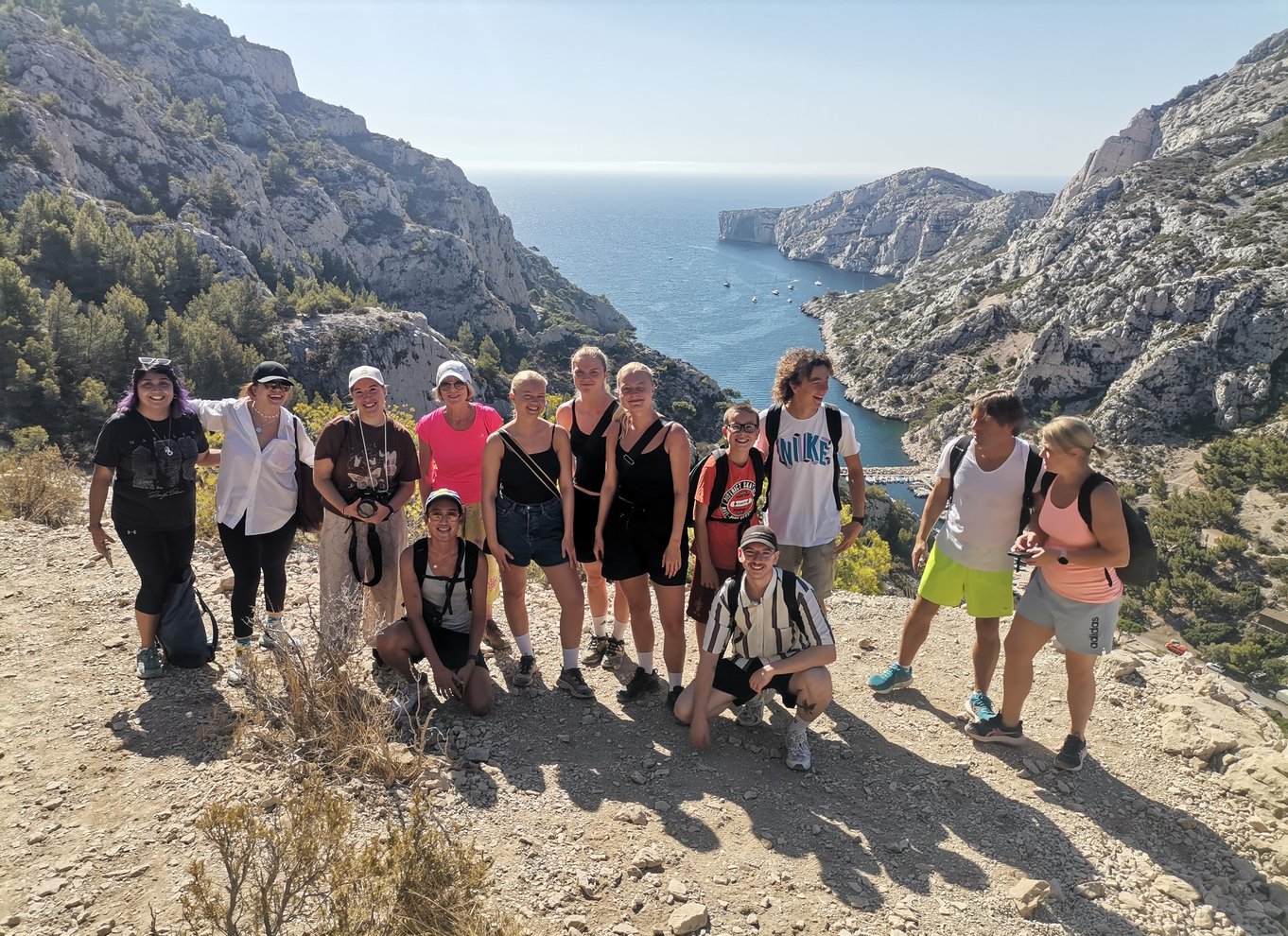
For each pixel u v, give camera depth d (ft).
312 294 251.80
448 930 8.67
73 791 11.50
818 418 14.94
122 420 14.16
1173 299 322.34
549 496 14.90
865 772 13.64
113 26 442.09
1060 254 443.32
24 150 243.81
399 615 15.99
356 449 14.78
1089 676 13.57
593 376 14.42
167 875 9.84
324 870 8.73
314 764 12.04
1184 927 10.64
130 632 16.76
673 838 11.49
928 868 11.27
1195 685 17.11
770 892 10.55
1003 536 14.15
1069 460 12.52
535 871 10.52
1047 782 13.64
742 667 14.05
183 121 368.68
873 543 67.46
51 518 24.88
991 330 447.42
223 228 306.14
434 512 13.85
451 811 11.53
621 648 17.31
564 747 13.80
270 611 15.83
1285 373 274.98
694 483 14.92
